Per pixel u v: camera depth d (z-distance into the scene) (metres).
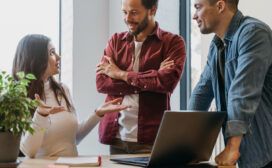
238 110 1.73
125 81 2.58
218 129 1.89
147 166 1.73
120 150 2.56
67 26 4.59
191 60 4.11
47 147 2.29
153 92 2.56
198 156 1.91
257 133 1.82
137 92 2.55
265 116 1.83
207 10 1.93
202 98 2.13
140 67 2.62
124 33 2.76
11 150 1.73
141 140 2.50
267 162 1.80
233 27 1.91
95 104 4.54
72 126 2.37
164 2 4.12
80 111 4.46
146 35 2.64
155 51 2.63
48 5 4.54
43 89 2.36
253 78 1.75
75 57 4.48
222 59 1.99
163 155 1.75
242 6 3.13
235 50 1.87
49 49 2.43
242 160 1.81
